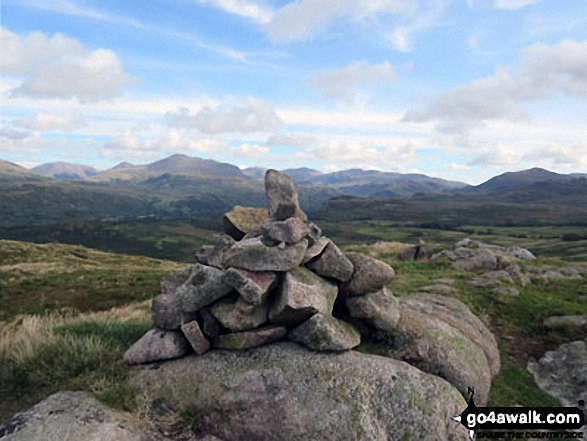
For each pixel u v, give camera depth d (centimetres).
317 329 854
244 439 738
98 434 632
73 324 1161
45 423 653
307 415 740
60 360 900
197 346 876
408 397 793
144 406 761
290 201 1141
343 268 1022
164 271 4428
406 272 2294
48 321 1341
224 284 915
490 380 1076
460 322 1273
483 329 1339
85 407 711
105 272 4134
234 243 1020
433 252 2811
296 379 792
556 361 1230
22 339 988
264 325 913
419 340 1009
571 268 2425
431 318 1157
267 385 782
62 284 3306
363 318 1027
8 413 753
